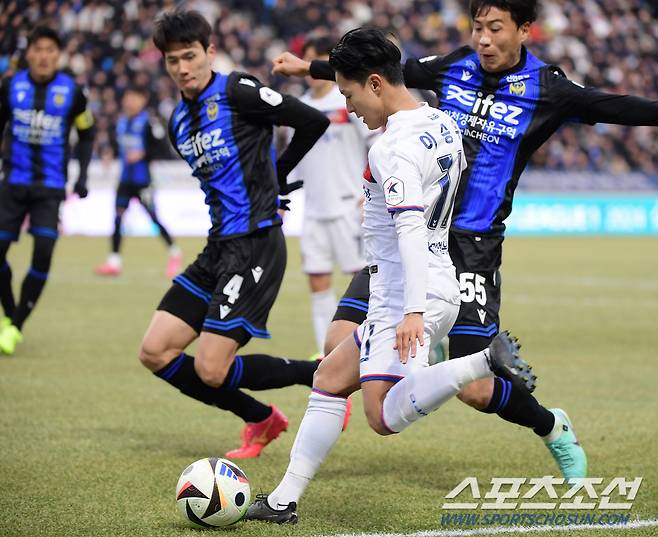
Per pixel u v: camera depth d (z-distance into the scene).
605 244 84.12
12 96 31.64
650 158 107.56
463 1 112.38
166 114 86.56
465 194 17.42
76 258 64.81
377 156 14.05
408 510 16.00
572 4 115.75
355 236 30.12
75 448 20.12
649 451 20.11
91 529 14.84
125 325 37.59
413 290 13.56
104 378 27.59
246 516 15.21
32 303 31.36
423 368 13.99
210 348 19.00
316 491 17.20
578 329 38.03
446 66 18.17
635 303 46.09
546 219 96.62
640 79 113.12
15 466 18.66
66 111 31.91
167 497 16.64
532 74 17.56
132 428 22.08
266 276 19.55
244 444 20.03
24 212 32.06
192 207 85.62
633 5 119.50
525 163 17.75
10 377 27.53
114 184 83.62
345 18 105.19
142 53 90.88
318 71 19.92
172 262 54.56
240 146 19.55
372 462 19.36
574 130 104.81
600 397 25.75
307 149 20.38
